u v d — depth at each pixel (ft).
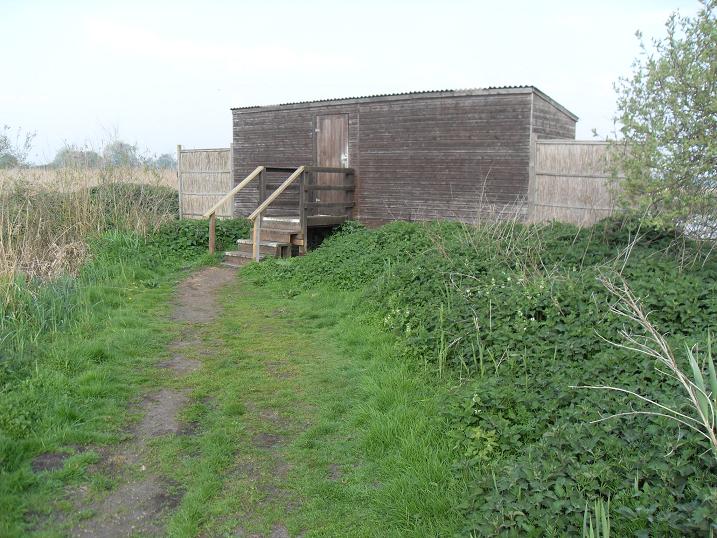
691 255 23.56
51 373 18.21
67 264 30.37
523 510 10.98
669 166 22.66
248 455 15.05
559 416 14.14
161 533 12.02
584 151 34.06
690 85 22.00
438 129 40.27
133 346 22.21
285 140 48.65
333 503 13.08
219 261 39.86
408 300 24.44
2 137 39.65
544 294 20.34
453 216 40.09
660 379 14.49
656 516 10.23
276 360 21.59
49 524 11.99
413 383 17.89
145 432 16.02
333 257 34.27
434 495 12.63
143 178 48.01
